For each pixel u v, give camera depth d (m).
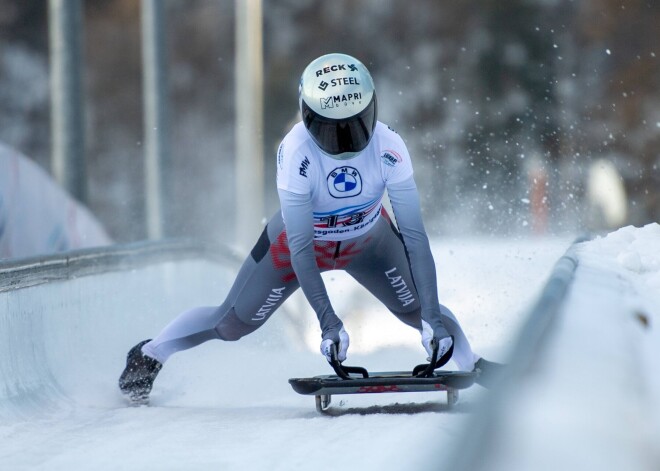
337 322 17.62
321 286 17.94
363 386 16.92
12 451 15.13
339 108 17.28
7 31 137.00
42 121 134.38
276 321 33.34
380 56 138.38
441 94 130.00
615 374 11.40
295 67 142.62
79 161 49.38
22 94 134.38
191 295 34.66
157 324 29.97
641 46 120.38
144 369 20.94
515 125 121.75
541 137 97.25
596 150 100.50
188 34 142.62
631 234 28.23
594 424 9.21
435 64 134.12
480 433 7.36
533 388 9.60
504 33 131.00
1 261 19.86
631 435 9.41
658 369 13.05
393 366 26.45
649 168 98.19
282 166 18.23
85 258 24.59
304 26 143.00
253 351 29.52
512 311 32.16
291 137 18.36
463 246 43.59
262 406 20.06
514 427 8.11
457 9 137.00
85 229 40.62
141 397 21.16
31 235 36.84
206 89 140.12
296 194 18.06
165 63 55.41
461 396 19.42
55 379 21.55
